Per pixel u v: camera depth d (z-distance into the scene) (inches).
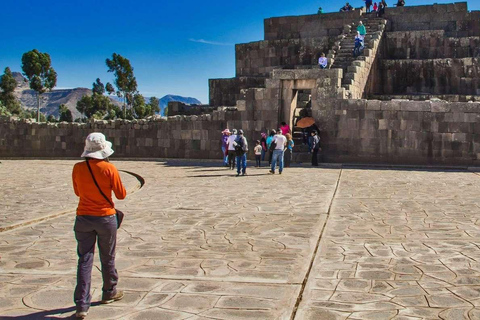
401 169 947.3
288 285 261.7
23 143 1423.5
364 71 1242.0
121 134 1305.4
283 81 1087.6
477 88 1315.2
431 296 240.5
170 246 350.0
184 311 229.5
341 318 216.1
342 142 1042.1
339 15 1552.7
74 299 224.2
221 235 381.1
